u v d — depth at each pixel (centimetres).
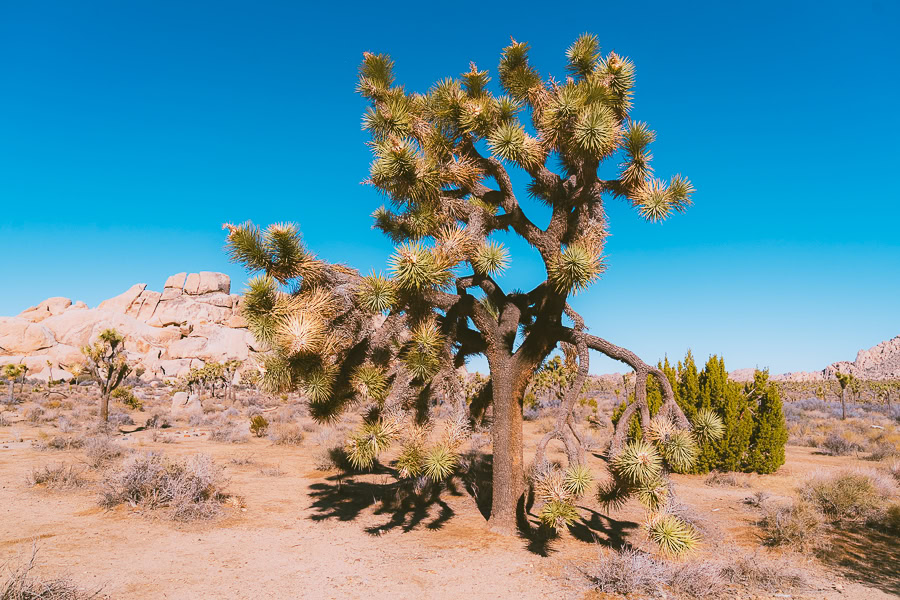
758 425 1474
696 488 1287
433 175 650
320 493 1105
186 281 10131
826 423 2928
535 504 1048
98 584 563
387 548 733
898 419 3120
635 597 568
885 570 673
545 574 634
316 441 1933
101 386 2259
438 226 702
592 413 2956
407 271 565
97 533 758
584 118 568
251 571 630
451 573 635
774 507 963
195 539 757
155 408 3512
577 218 740
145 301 9612
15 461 1307
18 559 628
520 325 859
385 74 794
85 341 8300
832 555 734
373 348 657
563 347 869
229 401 4800
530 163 676
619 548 739
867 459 1711
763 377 1574
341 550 722
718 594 583
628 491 613
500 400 823
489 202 765
